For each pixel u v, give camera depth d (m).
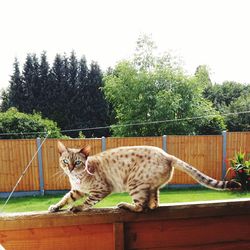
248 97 18.81
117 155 1.89
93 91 20.11
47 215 1.55
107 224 1.62
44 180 8.80
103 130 19.77
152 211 1.64
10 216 1.53
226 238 1.75
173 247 1.69
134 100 12.44
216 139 9.30
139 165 1.80
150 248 1.67
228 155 9.37
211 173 9.37
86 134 19.62
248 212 1.73
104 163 1.90
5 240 1.54
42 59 20.47
